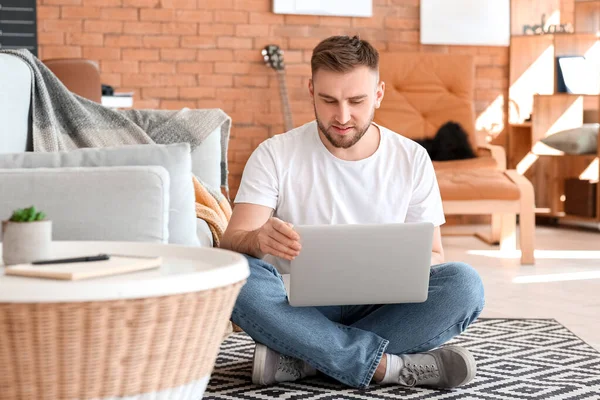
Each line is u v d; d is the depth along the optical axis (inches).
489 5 263.6
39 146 115.9
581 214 256.1
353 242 83.0
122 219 84.9
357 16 258.1
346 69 89.2
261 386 93.6
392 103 238.5
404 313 93.1
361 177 96.0
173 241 94.2
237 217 94.9
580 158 261.9
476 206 194.2
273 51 252.1
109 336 54.4
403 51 261.6
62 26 242.2
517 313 140.5
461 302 92.4
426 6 260.4
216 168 145.2
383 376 92.8
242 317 90.4
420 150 97.8
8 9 231.0
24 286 52.7
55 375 54.5
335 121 91.0
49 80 122.4
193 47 250.8
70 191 84.7
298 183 96.0
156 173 86.1
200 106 252.2
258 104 255.8
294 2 253.4
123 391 56.1
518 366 104.1
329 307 96.7
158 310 55.0
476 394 90.8
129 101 199.8
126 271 59.5
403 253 84.0
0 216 83.7
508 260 199.9
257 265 90.4
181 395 59.4
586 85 250.2
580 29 250.7
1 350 53.7
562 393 91.5
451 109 238.8
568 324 132.1
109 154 93.7
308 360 91.0
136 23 247.0
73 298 52.7
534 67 262.5
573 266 190.7
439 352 93.0
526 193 193.9
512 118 265.1
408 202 96.7
